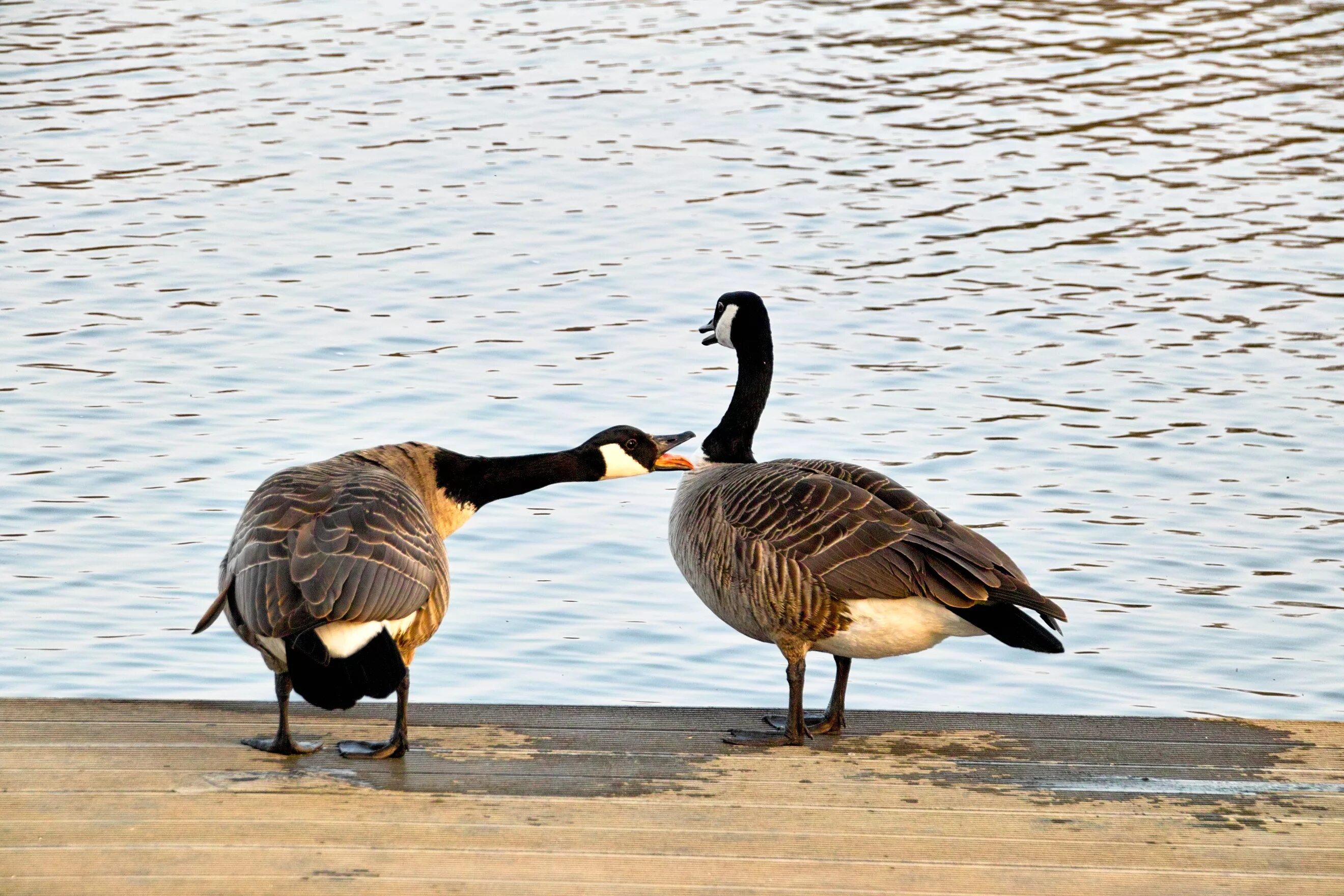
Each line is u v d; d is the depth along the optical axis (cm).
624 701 1191
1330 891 666
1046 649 787
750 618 880
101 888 635
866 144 2800
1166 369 1878
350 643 715
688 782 770
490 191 2511
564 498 1606
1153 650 1280
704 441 1066
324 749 800
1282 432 1702
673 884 655
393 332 1948
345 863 663
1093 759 819
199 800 723
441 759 794
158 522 1466
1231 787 780
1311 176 2656
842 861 682
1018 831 719
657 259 2223
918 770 797
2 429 1652
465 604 1356
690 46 3491
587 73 3244
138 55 3338
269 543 726
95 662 1220
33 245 2233
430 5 3906
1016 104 3080
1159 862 690
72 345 1891
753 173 2622
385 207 2427
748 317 1042
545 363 1858
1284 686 1223
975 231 2375
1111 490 1571
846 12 3881
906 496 878
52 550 1409
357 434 1652
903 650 861
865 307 2064
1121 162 2728
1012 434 1692
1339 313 2059
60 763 764
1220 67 3388
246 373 1816
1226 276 2191
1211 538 1473
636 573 1431
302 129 2823
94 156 2642
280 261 2197
